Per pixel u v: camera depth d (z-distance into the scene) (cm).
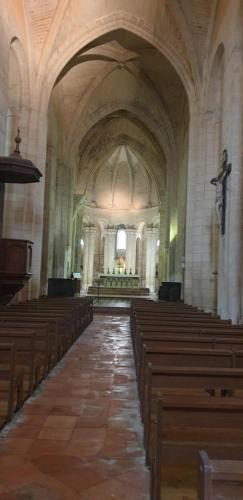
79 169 3941
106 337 1402
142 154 3906
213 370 412
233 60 1386
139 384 658
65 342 1066
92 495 375
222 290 1433
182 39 1945
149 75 2711
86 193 4253
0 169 1155
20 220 1777
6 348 534
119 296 3441
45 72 1881
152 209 4206
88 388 746
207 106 1902
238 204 1322
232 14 1426
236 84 1359
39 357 754
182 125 2797
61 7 1791
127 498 371
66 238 2970
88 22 1948
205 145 1902
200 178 1917
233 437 295
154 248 4216
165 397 313
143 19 1989
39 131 1870
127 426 555
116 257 4369
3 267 1218
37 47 1853
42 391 721
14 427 542
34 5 1744
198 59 1944
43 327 755
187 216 1970
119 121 3644
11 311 1093
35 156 1845
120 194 4397
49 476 410
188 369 416
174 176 3006
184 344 602
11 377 543
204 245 1848
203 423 297
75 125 2917
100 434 525
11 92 1814
